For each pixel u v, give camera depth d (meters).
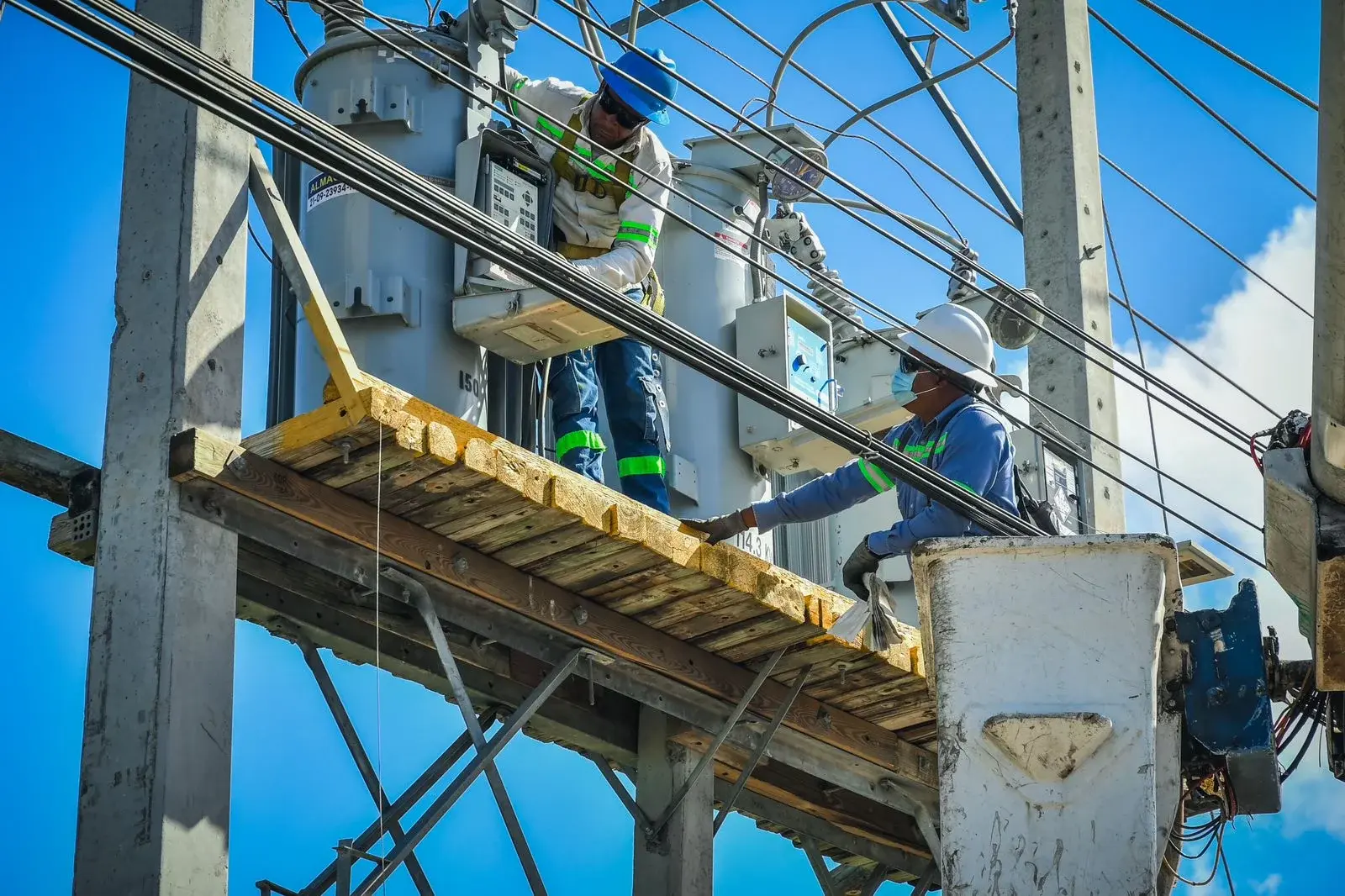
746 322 12.69
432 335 10.33
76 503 8.73
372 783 9.50
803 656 10.51
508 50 10.84
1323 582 8.34
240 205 9.04
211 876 8.12
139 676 8.23
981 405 9.52
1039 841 7.32
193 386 8.63
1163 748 8.61
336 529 8.71
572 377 10.81
